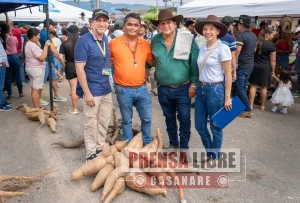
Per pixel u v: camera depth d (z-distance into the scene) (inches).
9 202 116.3
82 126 202.8
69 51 213.5
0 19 408.8
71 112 229.8
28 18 466.9
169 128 160.1
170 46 139.1
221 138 139.9
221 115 131.2
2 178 120.7
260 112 241.9
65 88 333.1
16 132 190.9
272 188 127.1
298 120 221.6
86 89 132.6
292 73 323.0
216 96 129.8
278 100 235.6
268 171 141.7
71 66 217.0
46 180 132.0
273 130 199.0
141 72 144.2
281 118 225.9
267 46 228.7
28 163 148.3
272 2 265.1
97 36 132.3
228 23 187.6
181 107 147.8
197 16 329.4
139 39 144.3
